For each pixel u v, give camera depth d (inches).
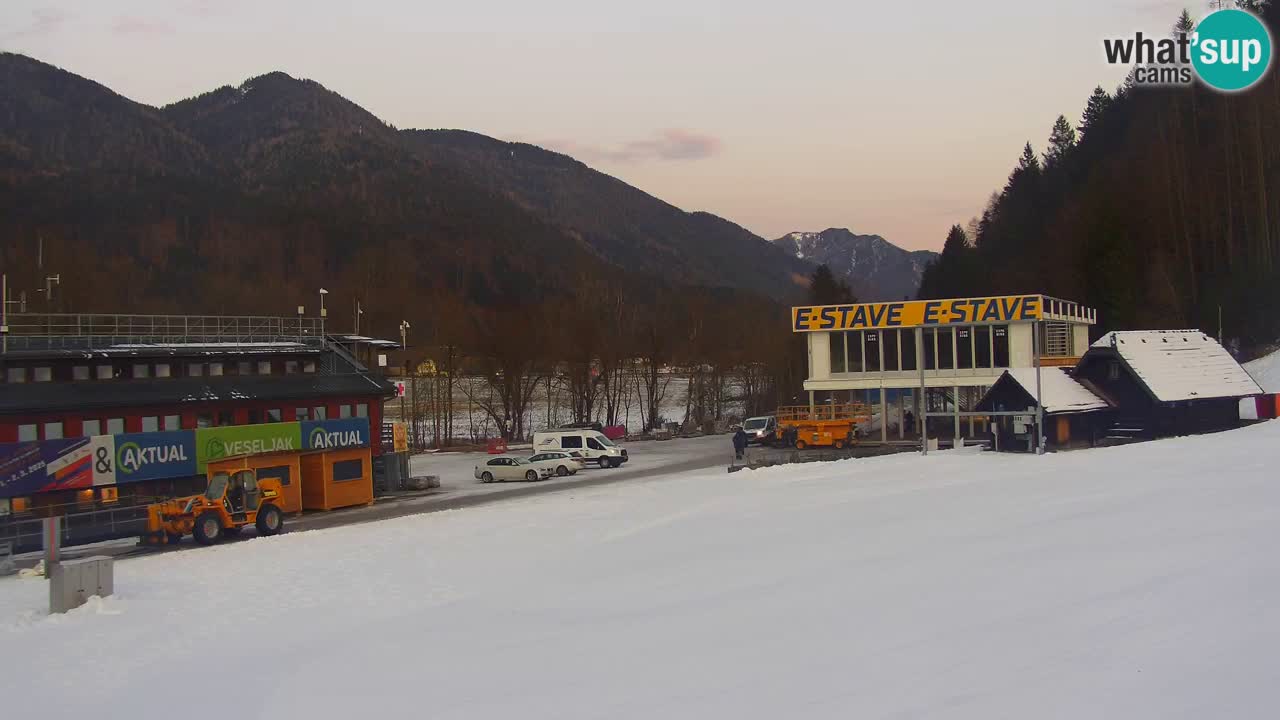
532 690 484.7
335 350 1924.2
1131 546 665.6
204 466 1539.1
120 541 1391.5
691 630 575.2
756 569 757.3
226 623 745.0
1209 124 3836.1
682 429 3427.7
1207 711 349.4
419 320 5285.4
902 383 2444.6
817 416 2402.8
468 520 1304.1
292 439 1649.9
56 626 761.0
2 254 4372.5
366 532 1246.3
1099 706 368.2
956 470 1440.7
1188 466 1222.9
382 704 485.4
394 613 735.1
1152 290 3262.8
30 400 1455.5
